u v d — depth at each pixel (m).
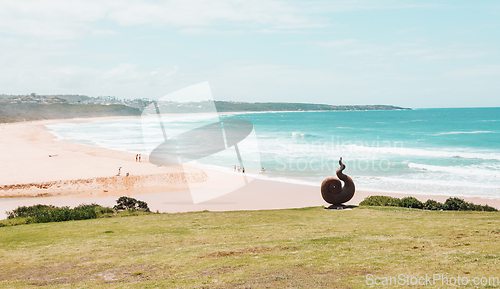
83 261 8.34
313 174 33.84
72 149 49.97
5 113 175.38
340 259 7.20
